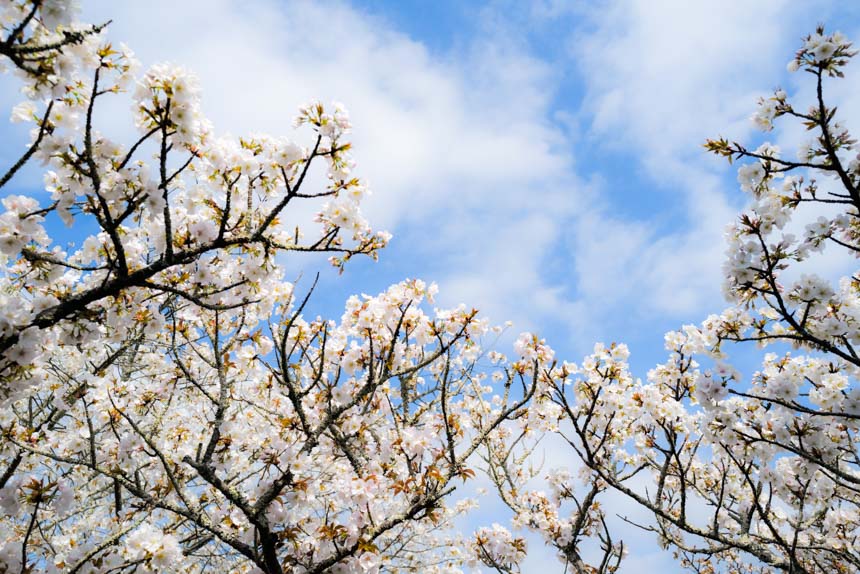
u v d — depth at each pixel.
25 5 3.04
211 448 5.12
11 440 4.46
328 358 6.38
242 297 5.20
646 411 6.14
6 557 4.01
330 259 5.01
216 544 7.23
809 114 4.65
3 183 3.26
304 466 4.99
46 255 3.97
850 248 4.70
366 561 4.64
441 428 6.01
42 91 3.18
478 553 7.18
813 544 7.12
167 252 3.90
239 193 4.46
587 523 7.39
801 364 5.89
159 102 3.58
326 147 4.25
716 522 5.71
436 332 5.49
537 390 6.42
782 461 6.27
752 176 4.88
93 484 6.77
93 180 3.35
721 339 5.58
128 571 4.17
